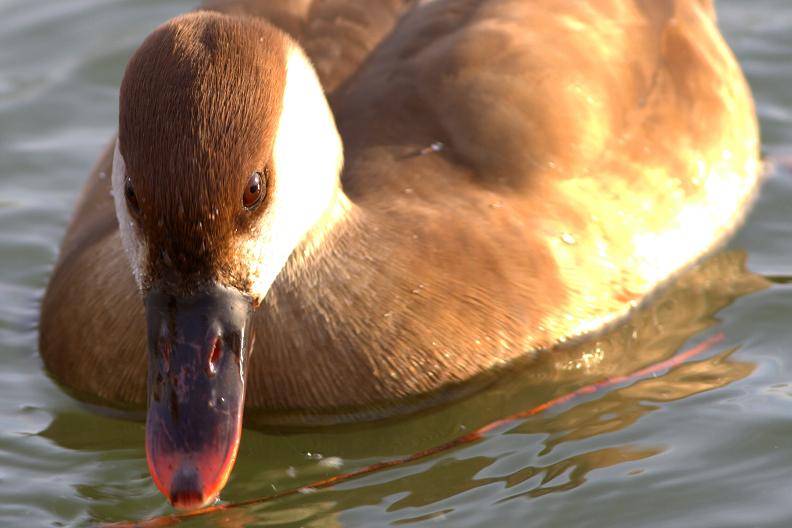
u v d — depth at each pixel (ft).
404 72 37.63
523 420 33.73
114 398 34.45
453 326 34.06
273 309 33.14
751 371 34.86
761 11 50.62
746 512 29.81
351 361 33.40
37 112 47.50
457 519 30.17
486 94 36.86
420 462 32.50
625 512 30.09
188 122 29.25
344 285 33.47
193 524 30.73
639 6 40.78
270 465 32.86
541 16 38.91
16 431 34.06
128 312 33.96
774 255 39.70
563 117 37.22
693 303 37.76
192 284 29.58
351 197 35.17
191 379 29.04
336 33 38.65
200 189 29.04
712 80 40.93
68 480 32.32
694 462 31.58
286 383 33.32
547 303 35.29
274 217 30.73
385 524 30.17
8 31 51.01
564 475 31.45
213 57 30.04
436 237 34.58
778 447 31.91
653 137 38.86
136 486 32.12
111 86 48.57
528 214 35.86
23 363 36.68
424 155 36.19
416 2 39.78
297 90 31.86
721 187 40.22
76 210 39.37
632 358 35.78
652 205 38.06
